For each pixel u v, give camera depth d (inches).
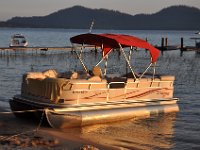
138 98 926.4
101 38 913.5
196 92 1460.4
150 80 943.7
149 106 943.0
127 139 762.8
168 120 941.8
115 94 877.2
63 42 5880.9
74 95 801.6
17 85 1530.5
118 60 2915.8
